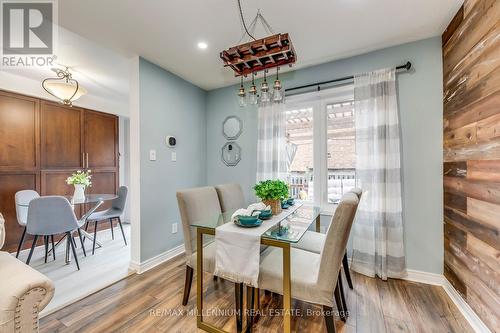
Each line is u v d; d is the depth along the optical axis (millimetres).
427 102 2109
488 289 1391
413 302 1831
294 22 1882
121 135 4473
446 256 1987
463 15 1673
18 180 3004
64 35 2066
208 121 3475
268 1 1642
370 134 2264
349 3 1667
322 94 2604
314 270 1429
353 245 2361
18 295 903
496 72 1316
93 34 2051
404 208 2197
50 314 1710
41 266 2561
